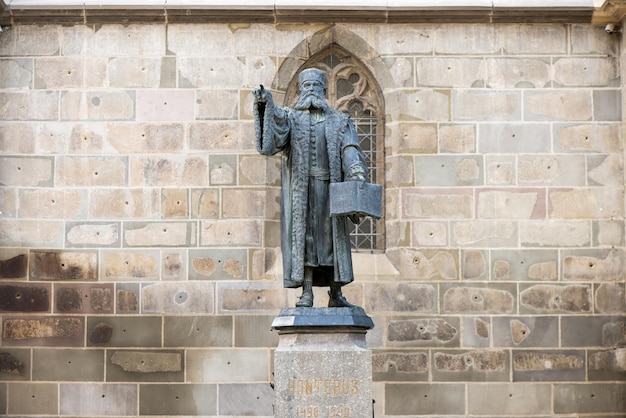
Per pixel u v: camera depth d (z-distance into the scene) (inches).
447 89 721.6
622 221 709.3
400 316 699.4
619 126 717.9
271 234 710.5
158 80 717.3
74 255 703.1
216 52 721.0
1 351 694.5
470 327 698.8
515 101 719.1
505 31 724.7
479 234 708.7
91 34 719.7
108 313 697.6
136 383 692.1
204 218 706.2
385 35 727.1
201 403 691.4
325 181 499.5
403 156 716.0
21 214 706.2
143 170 709.9
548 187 713.0
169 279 700.7
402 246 707.4
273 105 489.7
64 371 693.3
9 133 713.0
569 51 723.4
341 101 737.6
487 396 693.9
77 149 711.7
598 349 698.2
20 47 719.1
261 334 697.0
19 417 690.2
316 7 714.8
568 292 703.7
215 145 713.0
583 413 694.5
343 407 472.4
